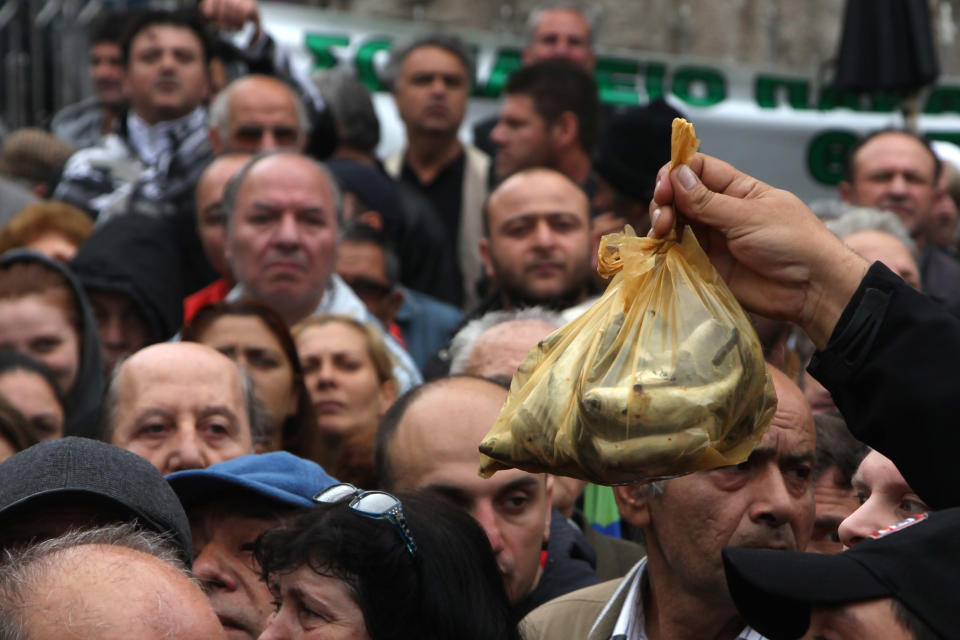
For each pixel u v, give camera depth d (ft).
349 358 24.25
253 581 15.93
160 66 36.24
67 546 11.48
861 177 32.96
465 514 13.92
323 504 13.48
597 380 10.77
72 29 48.08
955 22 49.42
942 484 10.52
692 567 14.14
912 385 10.65
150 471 13.98
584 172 34.73
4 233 31.68
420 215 34.22
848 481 17.26
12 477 13.51
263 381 22.58
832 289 11.27
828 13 49.83
